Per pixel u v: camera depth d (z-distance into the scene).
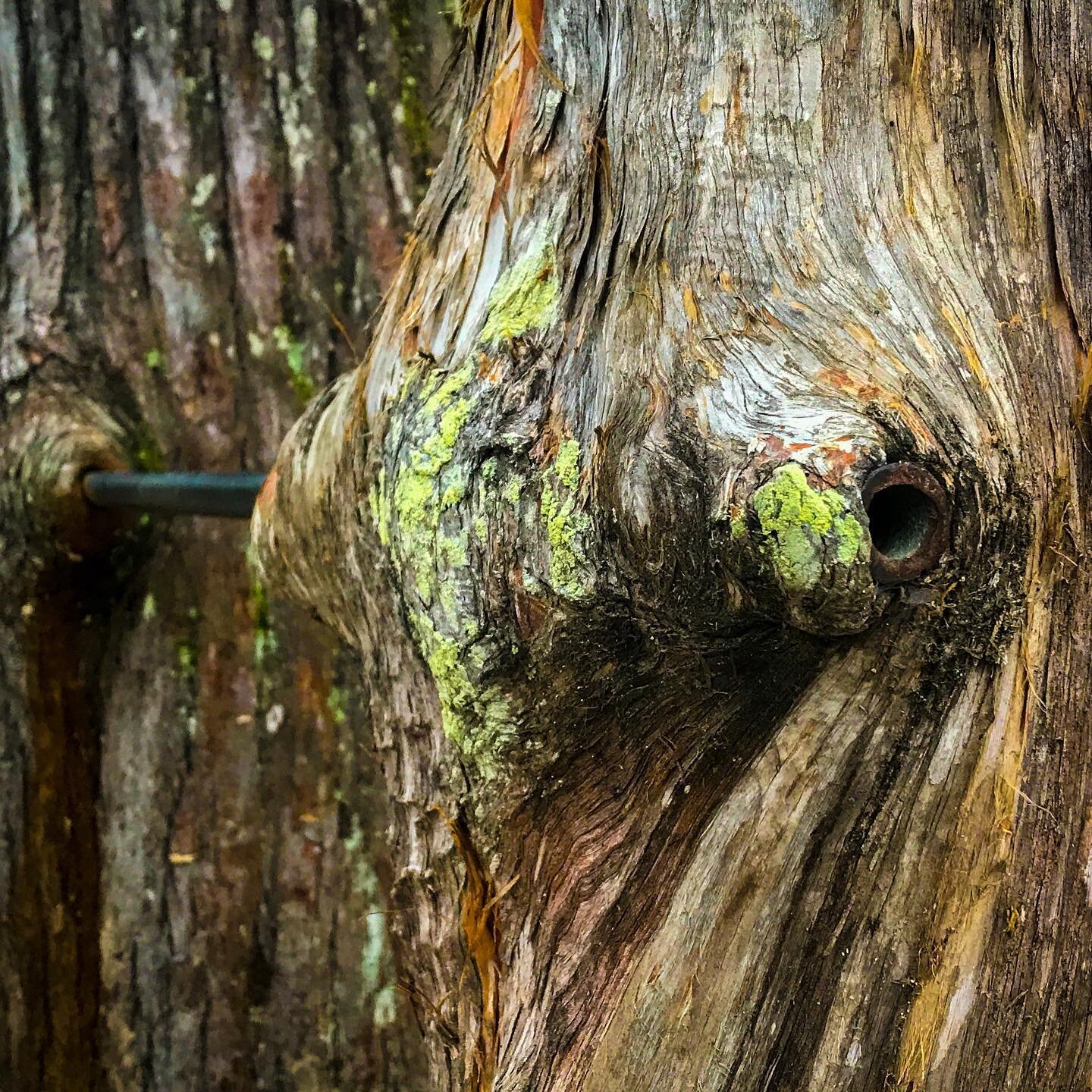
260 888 1.59
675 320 1.15
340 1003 1.60
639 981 1.18
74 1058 1.58
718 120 1.17
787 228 1.16
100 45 1.53
